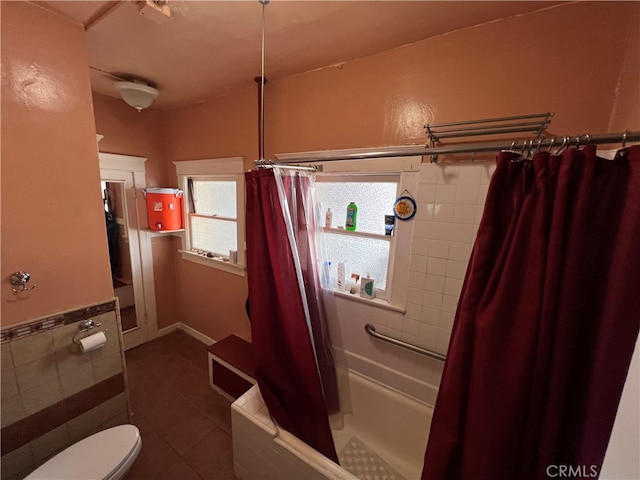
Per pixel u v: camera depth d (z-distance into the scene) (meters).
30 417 1.30
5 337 1.19
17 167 1.15
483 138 1.27
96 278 1.46
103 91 2.20
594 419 0.69
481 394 0.82
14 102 1.12
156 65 1.69
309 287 1.71
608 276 0.69
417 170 1.44
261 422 1.36
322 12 1.16
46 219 1.26
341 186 1.82
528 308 0.76
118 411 1.64
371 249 1.76
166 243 2.92
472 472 0.84
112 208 2.48
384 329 1.69
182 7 1.13
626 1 0.95
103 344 1.47
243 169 2.20
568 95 1.08
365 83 1.55
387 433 1.68
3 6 1.07
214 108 2.29
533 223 0.75
